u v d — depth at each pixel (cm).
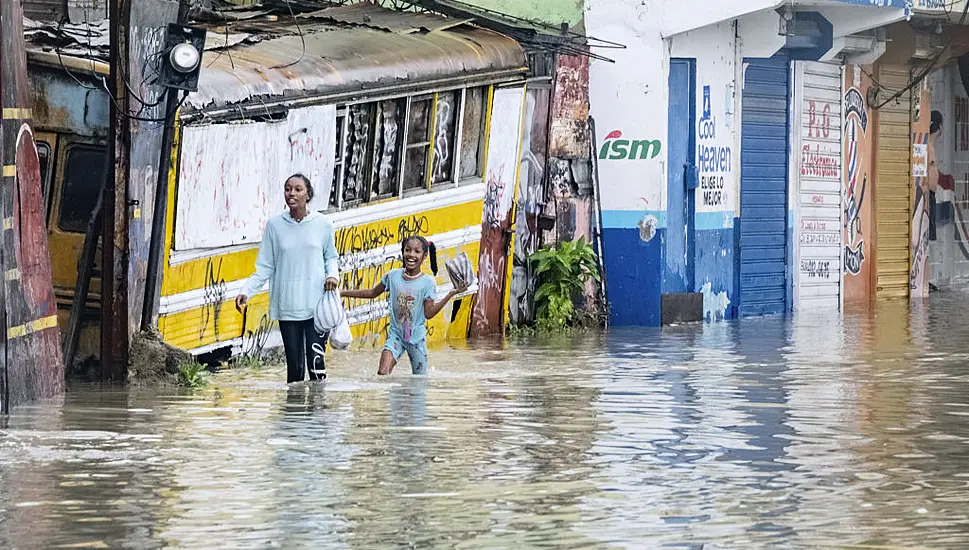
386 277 1881
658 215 2867
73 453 1255
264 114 1945
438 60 2350
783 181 3269
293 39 2191
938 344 2419
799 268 3338
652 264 2864
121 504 1056
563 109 2800
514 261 2705
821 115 3406
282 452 1269
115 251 1753
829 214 3453
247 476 1159
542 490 1116
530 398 1653
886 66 3706
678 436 1382
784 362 2111
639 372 1958
